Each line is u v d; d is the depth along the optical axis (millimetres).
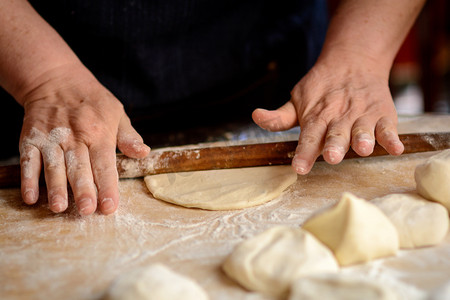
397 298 819
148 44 2031
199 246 1122
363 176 1496
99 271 1020
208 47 2164
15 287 963
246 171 1532
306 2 2371
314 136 1428
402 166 1553
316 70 1749
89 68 2066
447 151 1220
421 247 1037
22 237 1200
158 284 822
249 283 907
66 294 935
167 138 2092
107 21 1933
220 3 2086
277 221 1239
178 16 2012
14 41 1631
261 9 2260
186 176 1540
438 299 764
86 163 1375
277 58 2344
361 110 1512
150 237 1179
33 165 1409
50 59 1642
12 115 2154
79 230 1232
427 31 3904
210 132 2137
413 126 1937
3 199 1490
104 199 1268
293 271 877
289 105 1696
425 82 4047
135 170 1551
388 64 1804
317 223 995
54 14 1932
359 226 946
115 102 1608
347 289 798
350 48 1764
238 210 1327
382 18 1826
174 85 2170
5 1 1650
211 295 908
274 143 1544
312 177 1513
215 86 2270
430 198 1157
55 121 1506
